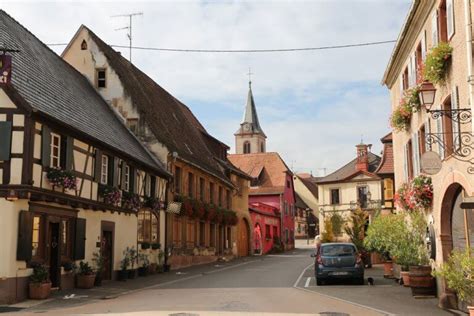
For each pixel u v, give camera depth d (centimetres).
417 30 1605
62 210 1755
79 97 2311
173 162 2923
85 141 1911
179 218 3020
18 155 1522
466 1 1092
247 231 4653
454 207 1355
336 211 5866
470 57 1077
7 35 1903
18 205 1521
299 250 6056
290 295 1625
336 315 1206
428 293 1531
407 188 1781
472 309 903
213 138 4378
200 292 1731
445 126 1312
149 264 2548
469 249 1062
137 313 1228
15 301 1479
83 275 1839
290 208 6381
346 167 6097
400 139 2081
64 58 2916
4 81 1532
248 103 10775
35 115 1569
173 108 3941
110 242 2161
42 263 1633
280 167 6203
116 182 2180
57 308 1361
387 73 2162
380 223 1788
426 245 1612
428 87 1205
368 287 1873
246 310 1277
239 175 4428
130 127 2878
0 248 1474
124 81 2897
